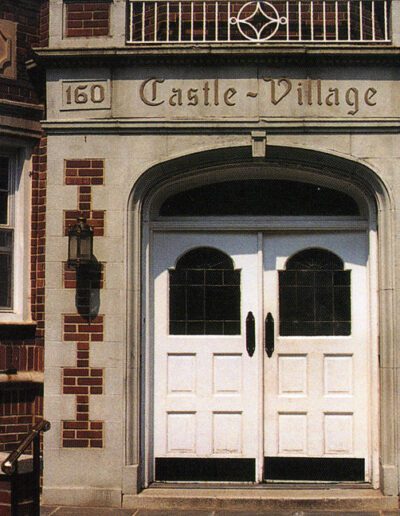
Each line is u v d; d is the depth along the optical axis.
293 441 8.16
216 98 7.88
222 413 8.18
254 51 7.77
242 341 8.25
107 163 7.92
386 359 7.68
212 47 7.77
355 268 8.28
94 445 7.73
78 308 7.82
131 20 8.05
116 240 7.86
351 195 8.35
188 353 8.23
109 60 7.91
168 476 8.13
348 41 7.86
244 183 8.45
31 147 8.43
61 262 7.87
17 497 6.14
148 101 7.92
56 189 7.92
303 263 8.36
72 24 8.12
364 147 7.80
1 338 8.15
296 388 8.20
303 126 7.78
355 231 8.31
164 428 8.16
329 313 8.28
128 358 7.79
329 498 7.57
